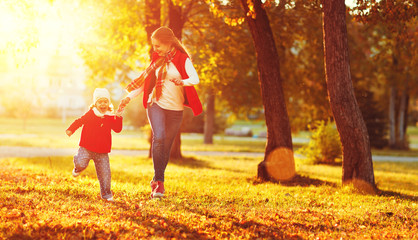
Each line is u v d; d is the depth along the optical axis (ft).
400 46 42.50
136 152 73.97
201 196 24.38
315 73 73.31
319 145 62.03
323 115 85.51
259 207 21.43
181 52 19.22
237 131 159.12
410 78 102.78
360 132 29.50
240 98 82.17
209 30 53.47
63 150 71.82
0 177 28.48
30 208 17.52
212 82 55.06
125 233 14.61
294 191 29.04
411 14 30.66
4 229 13.93
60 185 25.62
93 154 19.57
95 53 53.83
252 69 74.59
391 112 115.55
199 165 52.21
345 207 22.98
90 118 19.19
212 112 103.14
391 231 17.08
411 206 23.35
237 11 42.60
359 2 31.68
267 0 30.07
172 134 19.67
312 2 37.99
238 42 52.60
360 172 29.71
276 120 35.24
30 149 70.95
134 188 25.89
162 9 57.67
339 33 28.76
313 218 18.71
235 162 59.31
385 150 110.42
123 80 65.21
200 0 47.16
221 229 16.20
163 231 15.24
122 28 53.98
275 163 35.29
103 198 20.36
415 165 67.21
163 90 19.13
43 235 13.62
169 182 31.63
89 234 13.91
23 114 144.66
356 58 76.28
